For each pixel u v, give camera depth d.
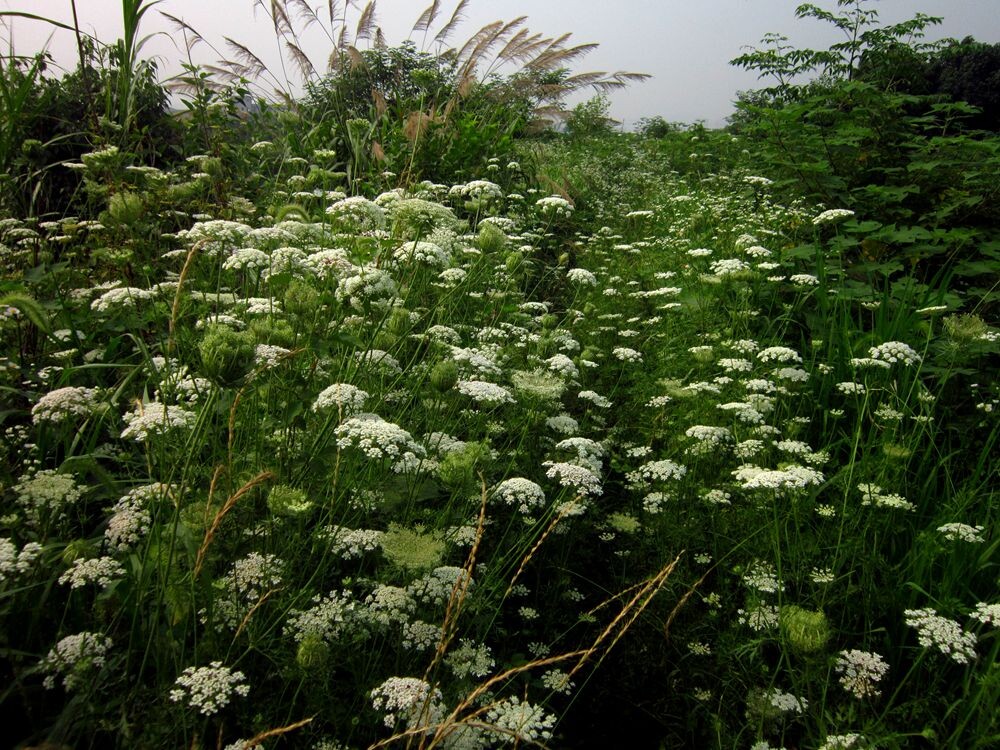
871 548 3.20
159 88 6.92
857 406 4.03
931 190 6.52
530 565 3.37
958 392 4.66
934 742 2.26
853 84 6.57
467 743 2.10
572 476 2.81
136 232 4.40
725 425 4.21
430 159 8.85
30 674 2.04
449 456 2.80
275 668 2.31
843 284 5.78
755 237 6.72
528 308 5.82
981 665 2.59
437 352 4.10
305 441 3.05
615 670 3.00
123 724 1.88
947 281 5.17
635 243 8.04
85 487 2.36
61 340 3.58
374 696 2.19
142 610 2.19
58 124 6.21
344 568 2.92
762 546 3.20
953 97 24.16
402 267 4.18
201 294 3.57
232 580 2.36
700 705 2.70
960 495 3.42
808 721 2.52
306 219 4.04
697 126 12.35
